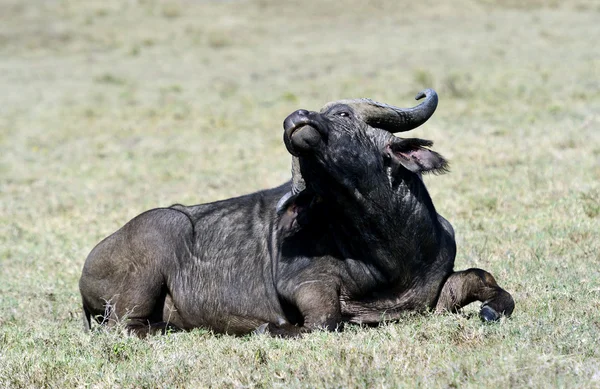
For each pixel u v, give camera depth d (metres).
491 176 51.44
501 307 26.70
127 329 29.30
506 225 41.12
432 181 51.53
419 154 27.23
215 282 30.11
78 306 35.28
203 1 157.75
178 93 98.00
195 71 111.94
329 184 26.44
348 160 26.00
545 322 25.25
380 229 27.02
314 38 128.50
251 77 104.38
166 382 22.91
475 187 49.34
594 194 44.53
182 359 24.58
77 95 99.75
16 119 88.81
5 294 37.44
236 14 147.75
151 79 107.94
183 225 30.98
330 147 25.80
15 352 27.30
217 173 62.69
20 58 125.12
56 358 25.91
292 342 25.61
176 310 30.83
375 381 21.09
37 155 74.00
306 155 25.73
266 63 113.31
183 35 136.38
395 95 85.56
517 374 20.58
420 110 27.70
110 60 122.50
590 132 60.94
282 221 28.17
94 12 151.25
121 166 67.75
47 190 62.03
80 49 130.00
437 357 22.69
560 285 30.41
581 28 118.38
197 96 95.12
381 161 26.80
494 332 24.41
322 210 27.77
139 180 62.94
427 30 127.06
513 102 76.62
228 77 105.81
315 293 27.48
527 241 37.97
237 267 29.86
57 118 88.38
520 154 56.22
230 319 29.92
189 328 30.78
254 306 29.52
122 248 30.95
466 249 37.31
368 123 27.27
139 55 125.25
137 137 78.44
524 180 49.38
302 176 26.92
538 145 58.38
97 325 30.62
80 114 89.62
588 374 20.56
